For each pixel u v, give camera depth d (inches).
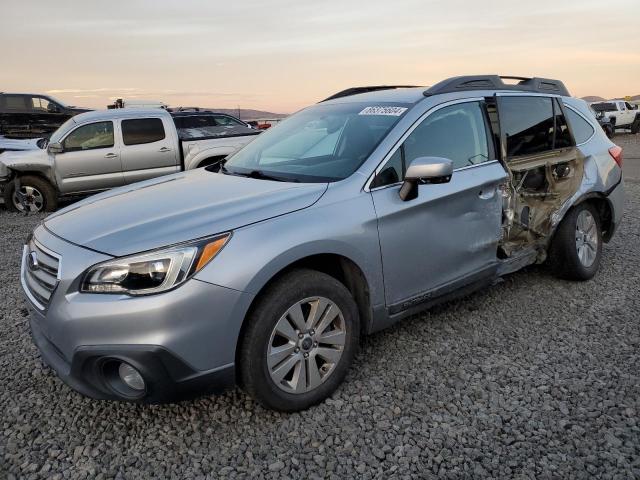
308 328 114.3
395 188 130.8
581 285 187.0
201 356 101.2
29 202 383.6
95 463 102.2
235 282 102.3
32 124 630.5
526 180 186.5
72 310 99.3
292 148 154.2
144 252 99.8
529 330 153.4
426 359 137.6
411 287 135.1
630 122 1286.9
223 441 107.7
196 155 400.5
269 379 109.3
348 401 120.0
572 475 95.3
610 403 116.3
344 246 118.0
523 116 172.1
